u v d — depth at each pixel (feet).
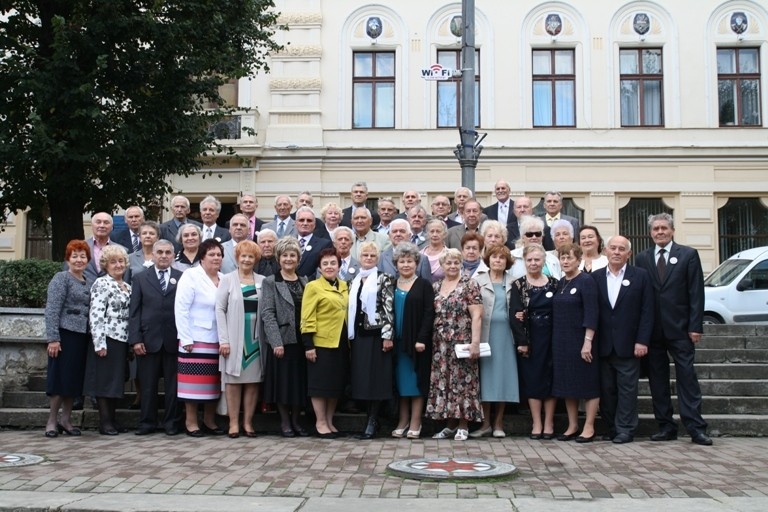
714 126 74.84
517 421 29.63
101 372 29.40
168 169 52.90
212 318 29.17
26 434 29.68
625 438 27.53
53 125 47.91
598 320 28.14
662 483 21.21
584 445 27.09
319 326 28.55
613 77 75.66
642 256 29.30
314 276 32.14
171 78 50.62
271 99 75.77
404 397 28.96
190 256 31.94
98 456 24.73
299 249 29.68
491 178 75.15
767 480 21.65
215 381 29.14
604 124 75.20
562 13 76.33
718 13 75.77
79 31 47.11
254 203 37.58
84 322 29.60
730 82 76.02
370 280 28.78
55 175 48.49
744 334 42.96
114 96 51.03
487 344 28.07
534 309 28.66
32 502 18.90
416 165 75.10
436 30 76.48
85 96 46.47
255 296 29.40
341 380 28.76
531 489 20.44
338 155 75.05
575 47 76.23
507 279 29.43
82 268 29.96
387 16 76.59
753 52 76.02
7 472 22.31
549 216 37.45
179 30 49.29
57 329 29.14
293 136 75.31
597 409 28.58
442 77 47.16
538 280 29.09
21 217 75.51
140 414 30.04
